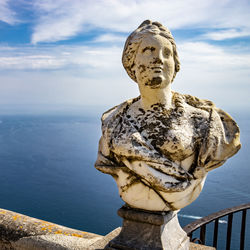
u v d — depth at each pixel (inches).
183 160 52.7
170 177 50.6
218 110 57.4
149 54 54.4
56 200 2065.7
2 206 1895.9
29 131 7490.2
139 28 58.4
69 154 4202.8
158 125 54.5
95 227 1556.3
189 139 52.3
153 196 53.6
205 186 2256.4
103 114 67.4
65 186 2506.2
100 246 64.1
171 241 58.9
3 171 2994.6
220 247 904.9
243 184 2354.8
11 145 4889.3
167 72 55.1
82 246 65.1
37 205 1945.1
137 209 58.2
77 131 7859.3
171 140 52.1
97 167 59.9
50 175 2930.6
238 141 53.6
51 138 6186.0
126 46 59.2
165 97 56.2
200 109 56.9
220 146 52.4
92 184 2603.3
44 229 72.7
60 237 69.3
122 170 56.0
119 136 55.5
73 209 1871.3
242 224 83.0
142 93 57.0
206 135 52.4
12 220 76.6
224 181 2460.6
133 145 52.4
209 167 53.2
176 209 55.4
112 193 2309.3
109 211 1845.5
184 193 52.2
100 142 63.8
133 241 58.6
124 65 61.1
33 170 3105.3
